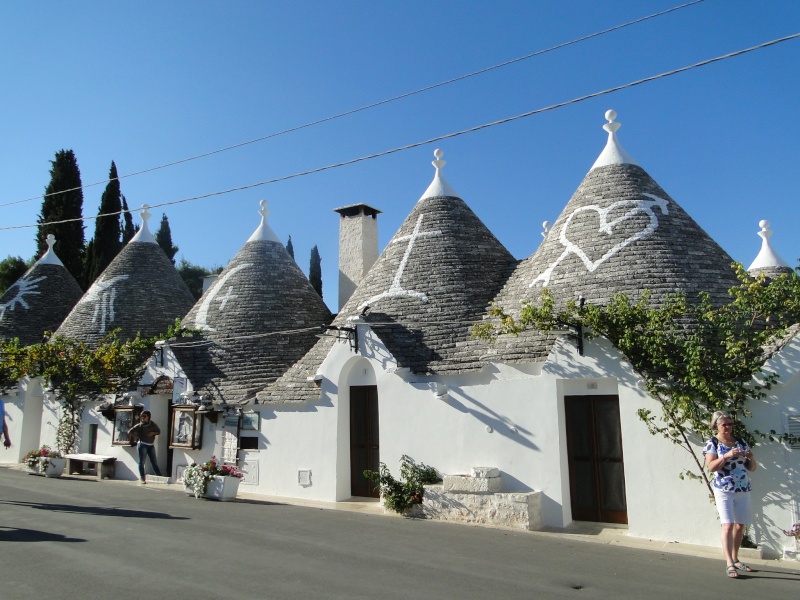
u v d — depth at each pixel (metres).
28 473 19.86
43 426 22.12
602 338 11.65
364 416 15.37
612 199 14.39
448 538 10.46
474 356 13.76
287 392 16.19
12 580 7.35
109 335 21.12
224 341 18.89
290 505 14.27
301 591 7.06
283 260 21.25
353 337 15.20
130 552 8.81
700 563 9.03
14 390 23.27
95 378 20.30
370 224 22.14
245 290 20.06
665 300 11.89
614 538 10.81
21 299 26.64
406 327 15.12
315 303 20.98
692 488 10.50
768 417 9.94
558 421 12.07
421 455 13.70
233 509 13.23
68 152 42.84
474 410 13.11
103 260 41.19
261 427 16.52
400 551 9.29
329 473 15.08
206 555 8.72
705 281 12.70
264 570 7.95
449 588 7.31
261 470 16.28
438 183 18.09
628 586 7.67
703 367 10.55
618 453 12.03
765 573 8.44
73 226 41.94
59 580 7.37
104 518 11.48
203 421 17.61
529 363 12.91
